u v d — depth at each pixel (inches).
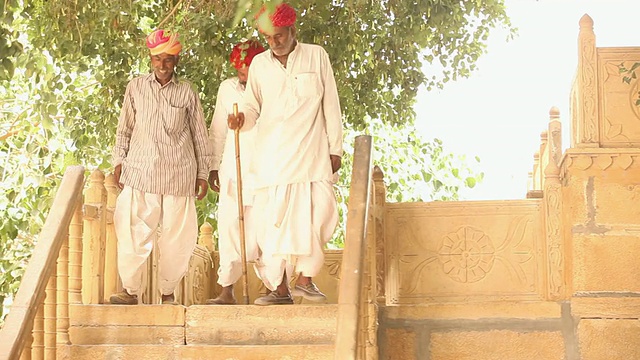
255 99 227.9
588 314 230.4
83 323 218.2
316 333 213.8
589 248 233.3
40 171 325.1
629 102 236.5
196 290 303.1
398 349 234.7
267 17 127.4
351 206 197.2
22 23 317.7
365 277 198.1
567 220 235.8
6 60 242.8
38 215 308.2
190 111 240.8
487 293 239.6
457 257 242.2
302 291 218.7
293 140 215.9
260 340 214.8
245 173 244.5
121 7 304.2
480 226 242.5
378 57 351.9
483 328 233.5
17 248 350.6
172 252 236.5
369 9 335.0
